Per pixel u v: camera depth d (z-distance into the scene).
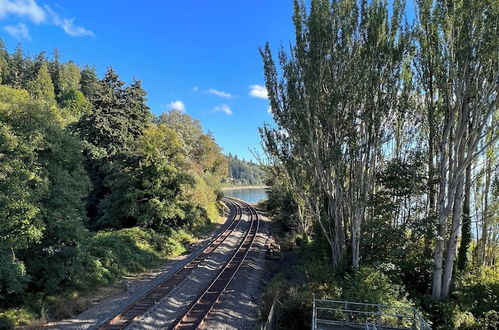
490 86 12.33
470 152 12.86
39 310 14.07
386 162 17.14
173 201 28.33
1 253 13.09
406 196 16.20
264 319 13.41
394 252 14.98
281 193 34.69
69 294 15.78
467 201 14.93
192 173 35.25
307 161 16.14
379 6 15.05
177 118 62.56
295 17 16.20
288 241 28.08
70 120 49.50
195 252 25.53
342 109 15.36
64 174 15.96
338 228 16.41
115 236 23.56
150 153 27.66
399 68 14.82
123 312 13.48
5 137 13.15
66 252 16.03
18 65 86.94
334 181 16.27
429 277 15.09
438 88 13.88
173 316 13.48
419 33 14.34
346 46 15.50
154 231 27.34
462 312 12.60
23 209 12.91
